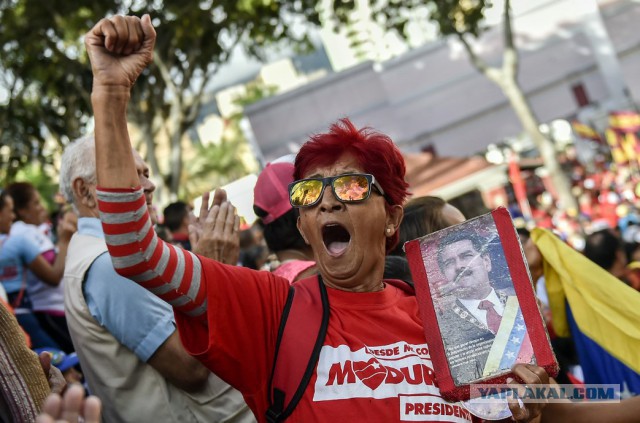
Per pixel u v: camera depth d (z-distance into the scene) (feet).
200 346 6.64
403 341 6.70
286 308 6.80
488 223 6.93
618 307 10.04
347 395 6.38
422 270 6.89
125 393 8.70
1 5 46.98
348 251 6.87
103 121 6.35
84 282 8.78
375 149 7.05
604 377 10.23
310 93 70.49
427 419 6.40
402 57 73.97
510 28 57.16
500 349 6.57
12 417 6.14
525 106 57.31
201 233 9.14
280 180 10.44
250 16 46.85
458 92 74.38
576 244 41.65
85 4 45.32
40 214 17.95
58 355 12.10
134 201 6.35
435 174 48.65
